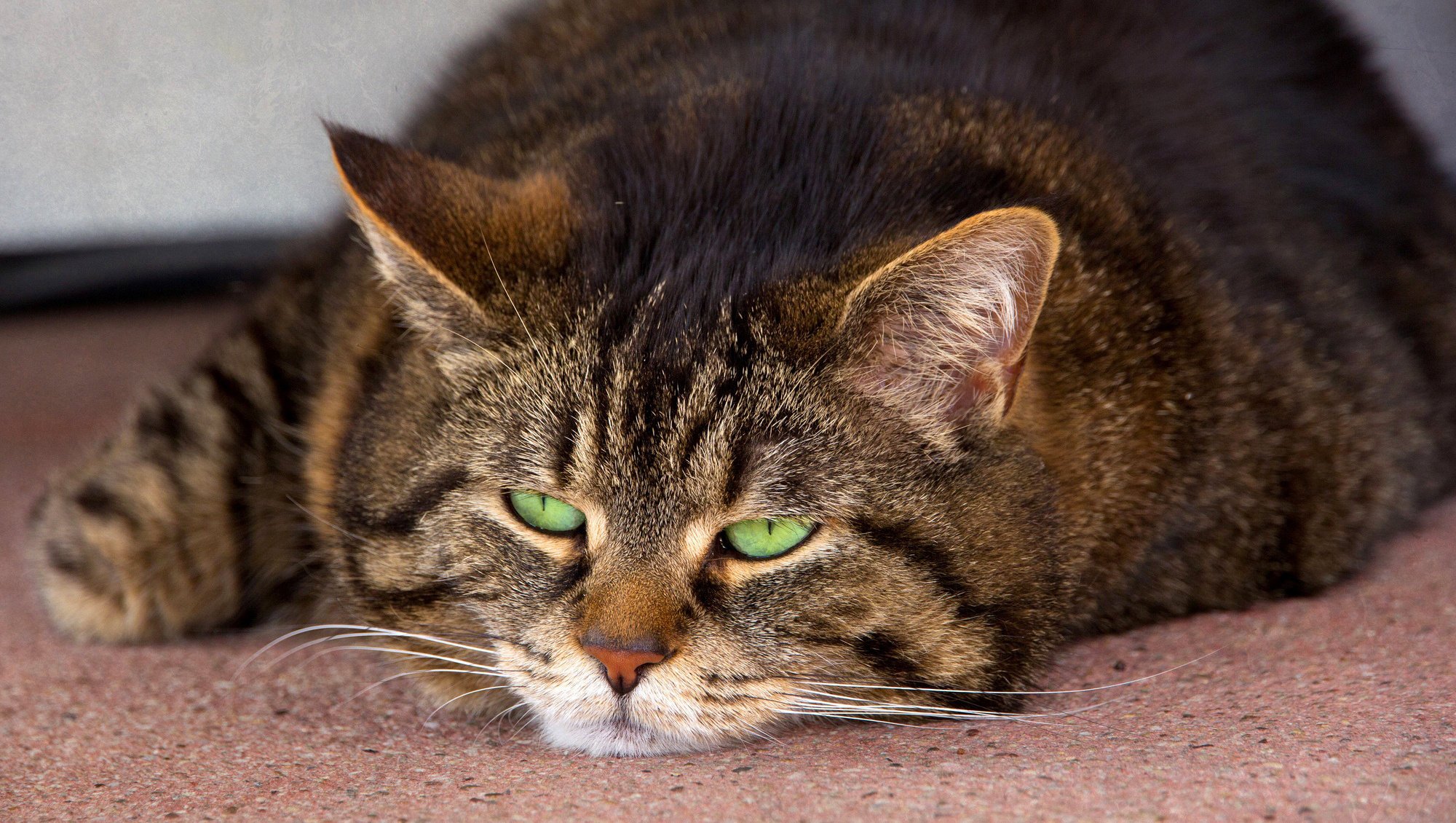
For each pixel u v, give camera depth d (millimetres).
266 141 1577
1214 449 1083
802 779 1006
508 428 1039
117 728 1055
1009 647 1046
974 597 1041
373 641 1078
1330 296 1139
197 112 1561
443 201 1047
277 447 1128
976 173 1069
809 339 1027
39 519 1144
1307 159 1181
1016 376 1033
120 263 1624
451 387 1050
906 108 1082
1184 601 1095
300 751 1038
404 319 1066
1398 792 982
